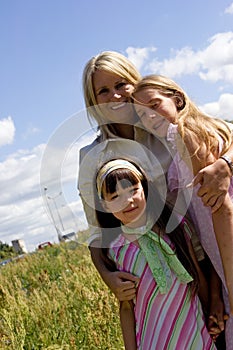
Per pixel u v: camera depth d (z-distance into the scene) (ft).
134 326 5.03
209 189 4.43
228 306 4.88
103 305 7.30
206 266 5.10
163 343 4.80
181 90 4.87
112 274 5.00
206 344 4.83
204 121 4.78
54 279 13.04
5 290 8.71
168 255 4.83
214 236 4.78
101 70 5.28
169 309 4.83
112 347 7.00
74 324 7.79
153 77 4.84
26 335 7.75
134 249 4.97
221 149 4.73
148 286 4.86
